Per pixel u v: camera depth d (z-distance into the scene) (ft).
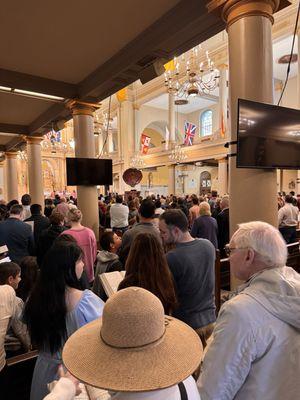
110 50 14.47
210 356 3.52
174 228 6.63
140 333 2.32
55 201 29.73
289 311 3.40
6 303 6.95
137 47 13.46
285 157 9.00
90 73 16.96
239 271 3.97
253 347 3.33
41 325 4.65
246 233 3.95
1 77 16.20
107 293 6.72
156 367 2.26
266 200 8.93
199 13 10.65
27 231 14.03
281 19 39.11
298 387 3.28
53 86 17.79
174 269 6.29
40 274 4.87
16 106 22.41
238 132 8.20
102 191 66.08
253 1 8.82
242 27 8.95
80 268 4.99
